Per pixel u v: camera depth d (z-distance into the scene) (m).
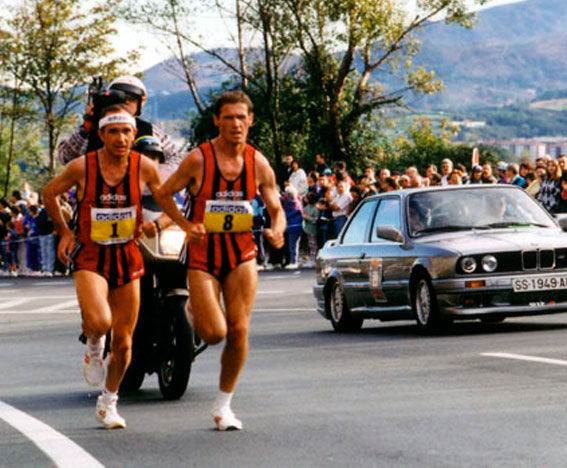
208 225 9.66
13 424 10.34
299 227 35.22
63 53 65.31
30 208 39.97
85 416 10.73
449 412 9.96
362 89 55.19
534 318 18.67
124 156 9.93
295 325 19.91
